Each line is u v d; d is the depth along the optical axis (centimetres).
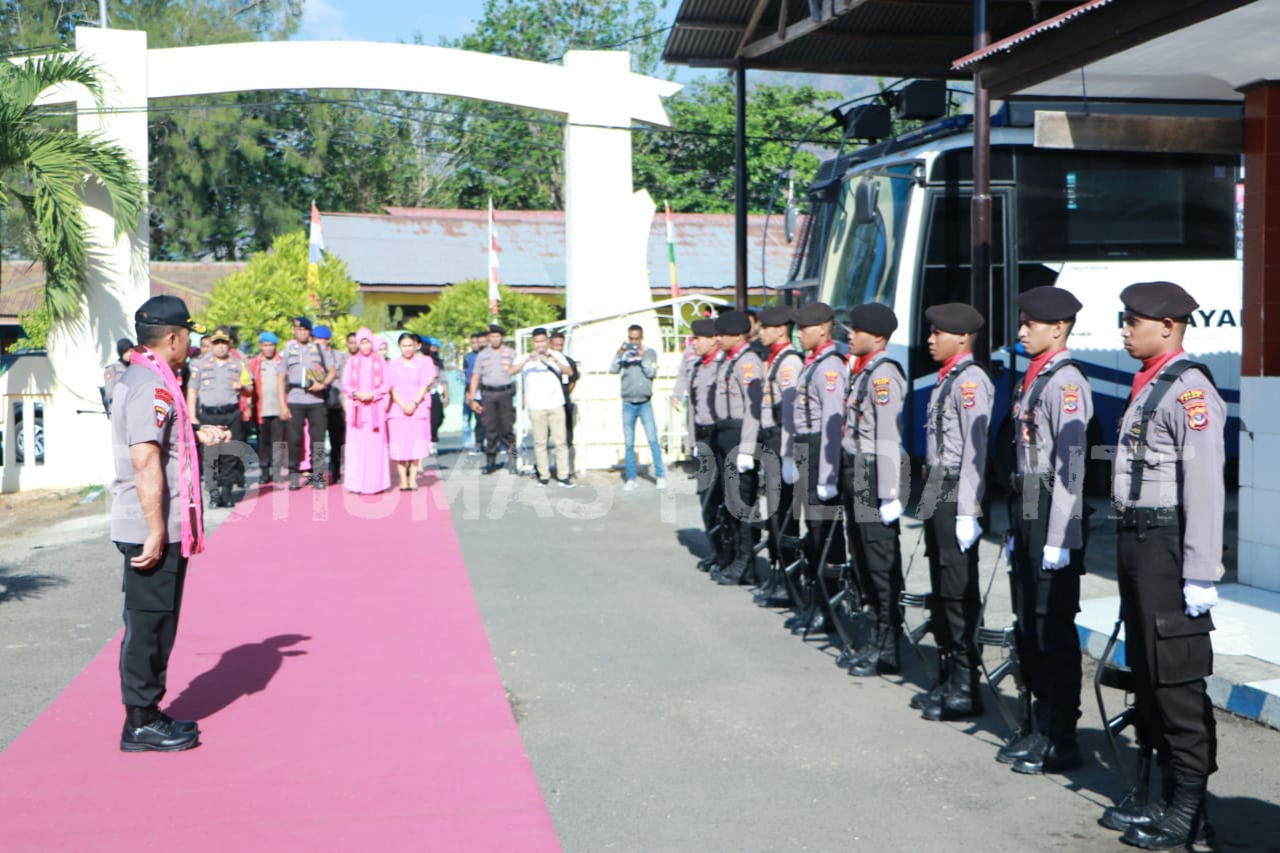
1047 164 1293
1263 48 824
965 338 617
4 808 510
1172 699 461
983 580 939
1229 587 844
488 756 571
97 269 1563
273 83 1584
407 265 3161
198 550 588
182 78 1574
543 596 916
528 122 4550
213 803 514
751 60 1518
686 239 3406
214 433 603
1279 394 814
